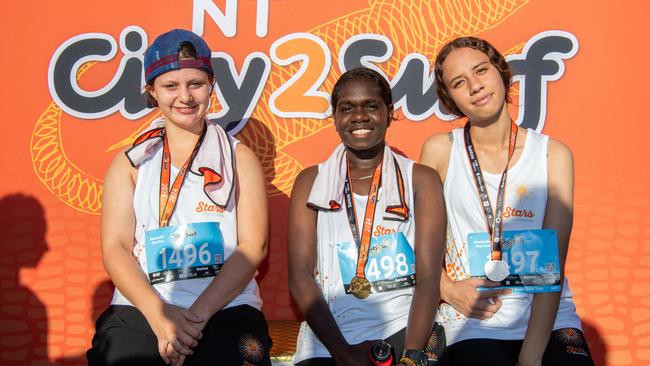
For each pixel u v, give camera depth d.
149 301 2.94
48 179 3.97
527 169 3.22
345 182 3.20
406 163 3.21
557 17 3.95
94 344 2.99
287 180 3.99
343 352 2.88
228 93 3.98
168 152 3.23
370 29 3.98
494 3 3.97
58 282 3.95
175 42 3.11
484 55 3.17
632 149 3.91
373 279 3.04
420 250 3.04
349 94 3.08
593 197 3.91
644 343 3.86
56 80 3.97
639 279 3.88
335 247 3.12
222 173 3.17
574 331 3.12
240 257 3.09
